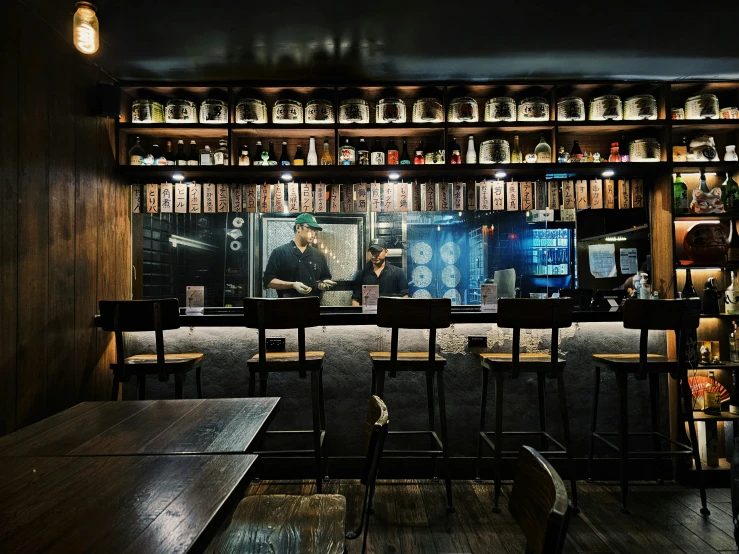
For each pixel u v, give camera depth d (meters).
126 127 3.50
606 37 2.98
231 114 3.55
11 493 1.01
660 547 2.35
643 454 2.80
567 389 3.31
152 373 2.74
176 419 1.60
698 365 3.22
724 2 2.62
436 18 2.76
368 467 1.30
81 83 3.05
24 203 2.49
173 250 4.61
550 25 2.84
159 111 3.57
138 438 1.40
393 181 3.81
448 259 4.94
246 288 4.83
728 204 3.56
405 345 3.29
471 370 3.28
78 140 2.99
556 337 2.74
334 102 3.70
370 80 3.56
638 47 3.09
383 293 4.49
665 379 3.32
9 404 2.35
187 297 3.35
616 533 2.49
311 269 4.57
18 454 1.26
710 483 3.14
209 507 0.93
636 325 2.78
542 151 3.60
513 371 2.74
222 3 2.57
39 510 0.92
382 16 2.73
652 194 3.61
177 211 3.57
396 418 3.25
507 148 3.56
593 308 3.39
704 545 2.36
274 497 1.65
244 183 3.72
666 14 2.73
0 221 2.31
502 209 3.58
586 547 2.35
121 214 3.52
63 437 1.41
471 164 3.49
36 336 2.56
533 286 4.43
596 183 3.52
